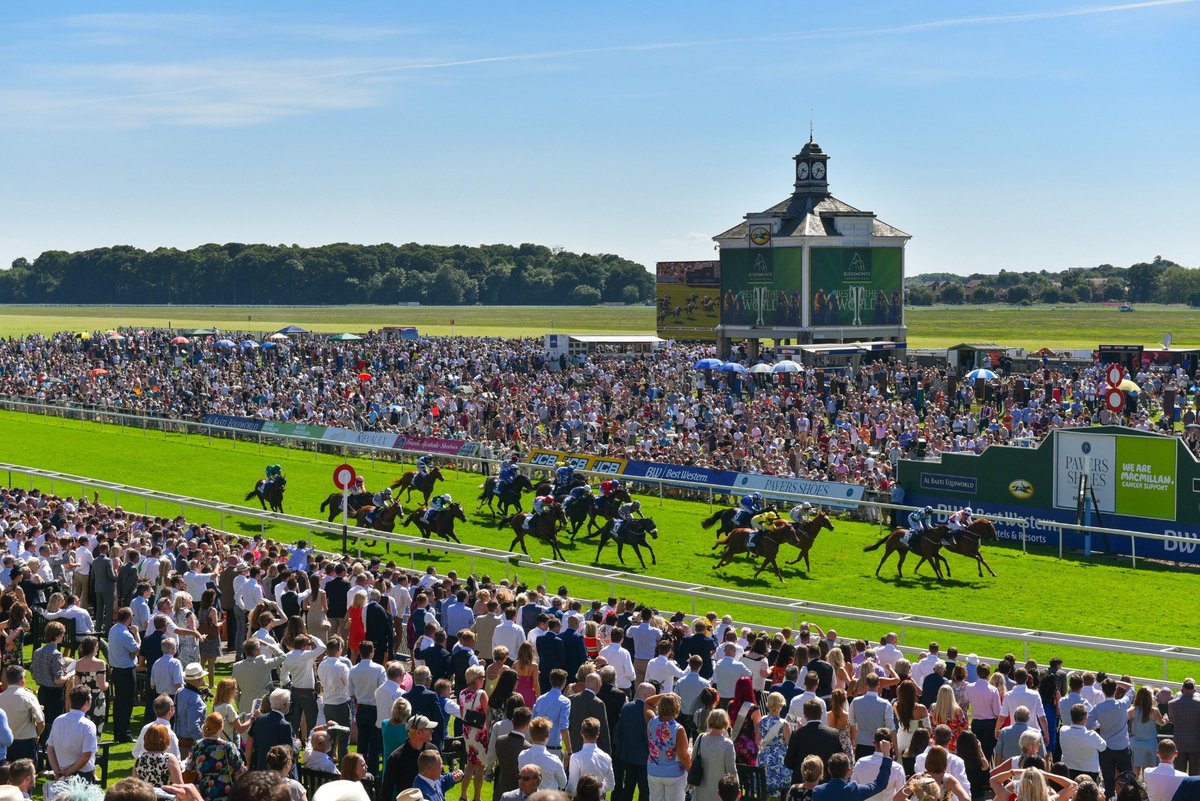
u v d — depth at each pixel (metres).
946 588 28.61
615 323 189.00
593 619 17.23
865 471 38.06
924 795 8.95
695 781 10.91
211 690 16.62
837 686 13.45
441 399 54.16
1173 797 10.09
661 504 39.03
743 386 61.22
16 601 15.92
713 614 16.47
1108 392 35.16
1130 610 26.34
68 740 10.67
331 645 13.54
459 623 16.86
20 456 48.66
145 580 17.12
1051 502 33.75
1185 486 31.12
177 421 54.34
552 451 43.88
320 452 50.19
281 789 7.11
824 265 76.25
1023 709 12.17
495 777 12.24
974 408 55.12
